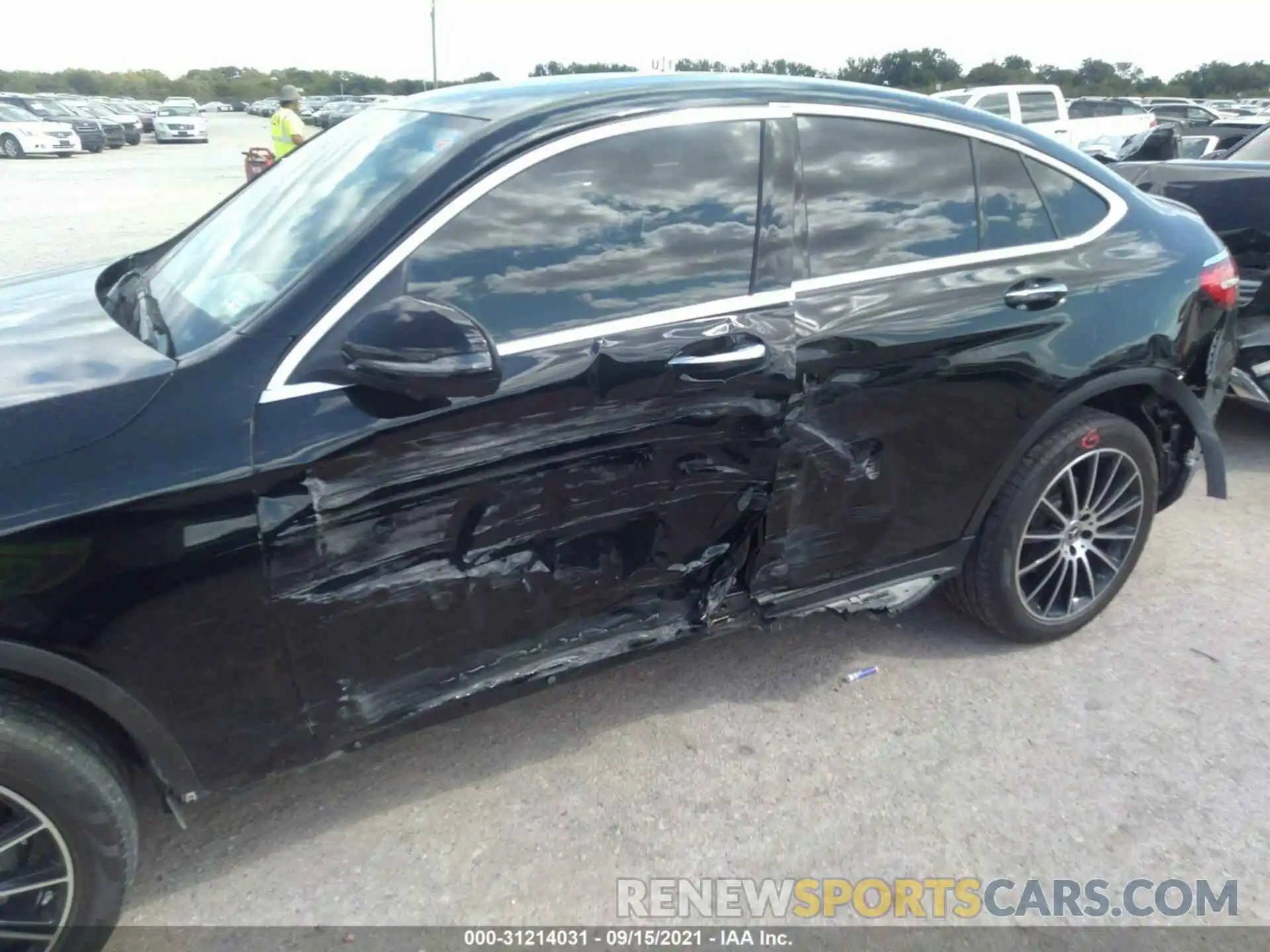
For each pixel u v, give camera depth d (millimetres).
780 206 2729
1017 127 3219
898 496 3023
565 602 2604
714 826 2688
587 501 2508
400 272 2297
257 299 2332
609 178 2543
